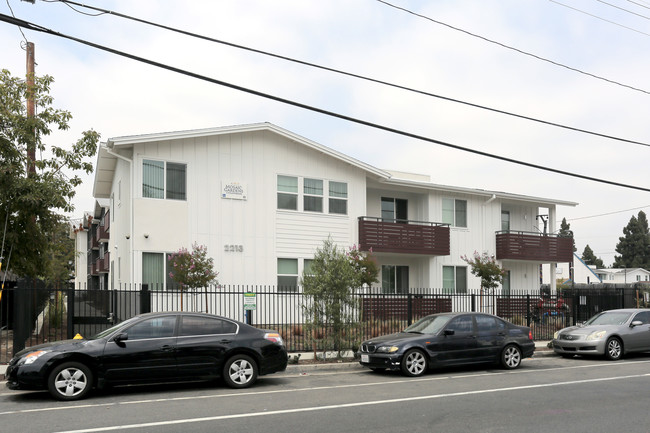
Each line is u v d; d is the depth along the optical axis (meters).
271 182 22.36
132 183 19.75
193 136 20.45
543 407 9.02
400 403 9.36
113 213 25.31
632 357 16.95
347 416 8.34
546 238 29.91
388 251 24.73
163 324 10.55
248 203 21.78
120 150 20.19
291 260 22.66
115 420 8.09
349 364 14.29
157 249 19.84
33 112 16.52
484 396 10.02
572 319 22.38
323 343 14.82
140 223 19.62
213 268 20.80
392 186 26.50
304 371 13.66
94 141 17.20
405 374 12.72
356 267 19.73
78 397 9.73
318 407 9.02
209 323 10.92
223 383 11.52
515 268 30.70
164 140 20.11
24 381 9.52
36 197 15.31
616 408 8.93
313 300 15.64
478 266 23.88
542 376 12.63
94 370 9.85
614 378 12.26
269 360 11.20
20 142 16.16
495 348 13.69
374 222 24.47
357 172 24.59
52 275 23.86
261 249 21.86
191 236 20.53
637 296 23.72
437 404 9.27
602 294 23.25
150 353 10.19
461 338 13.34
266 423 7.88
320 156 23.67
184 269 17.84
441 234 26.41
